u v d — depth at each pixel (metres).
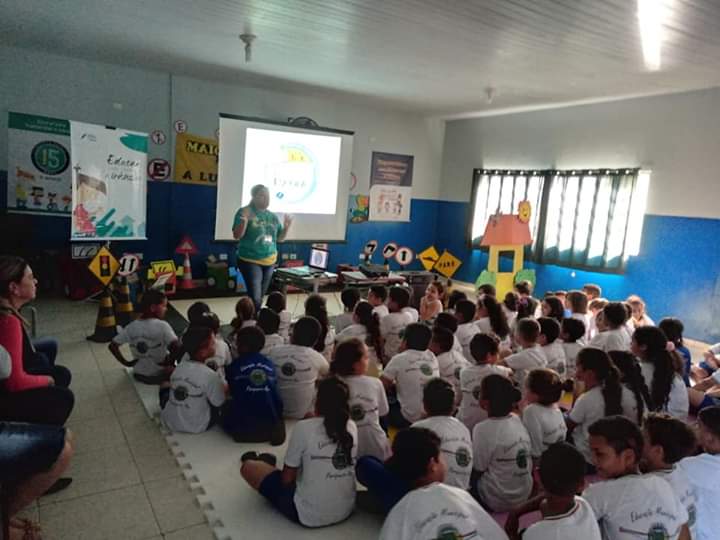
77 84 5.46
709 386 3.55
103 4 3.62
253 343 2.68
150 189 6.01
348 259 7.59
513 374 2.98
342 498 1.99
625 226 5.80
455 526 1.38
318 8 3.37
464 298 4.07
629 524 1.52
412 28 3.65
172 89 5.94
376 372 3.56
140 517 2.02
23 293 2.21
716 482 1.76
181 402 2.68
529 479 2.11
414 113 7.59
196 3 3.45
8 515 1.70
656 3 2.89
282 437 2.65
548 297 3.95
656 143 5.52
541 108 6.58
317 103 6.89
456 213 8.03
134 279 5.33
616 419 1.63
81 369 3.54
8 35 4.62
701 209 5.20
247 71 5.49
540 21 3.33
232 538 1.92
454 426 2.01
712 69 4.23
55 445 1.79
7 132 5.22
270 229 4.80
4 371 2.01
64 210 5.45
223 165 5.70
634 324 4.25
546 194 6.62
